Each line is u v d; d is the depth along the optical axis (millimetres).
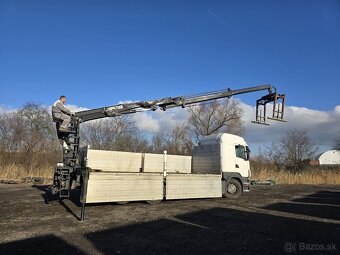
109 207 12453
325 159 56531
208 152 16562
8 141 32344
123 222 9562
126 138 40906
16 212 10961
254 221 9930
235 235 8070
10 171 25312
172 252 6590
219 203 14008
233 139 16391
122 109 13508
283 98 15523
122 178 12266
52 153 32094
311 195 18094
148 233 8211
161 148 43812
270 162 38375
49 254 6348
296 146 39688
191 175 14352
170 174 13688
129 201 13195
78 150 12500
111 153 15281
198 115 44656
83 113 12875
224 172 15750
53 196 15320
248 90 15695
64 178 12008
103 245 7043
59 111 12156
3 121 33219
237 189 16109
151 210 11828
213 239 7660
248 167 16688
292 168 37719
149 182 13031
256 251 6695
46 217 10148
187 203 13891
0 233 8000
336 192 20250
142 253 6504
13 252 6465
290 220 10125
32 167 27438
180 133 44469
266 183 27641
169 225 9203
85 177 10102
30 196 15305
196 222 9680
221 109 44375
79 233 8102
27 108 39312
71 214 10773
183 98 14477
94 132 40000
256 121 15656
